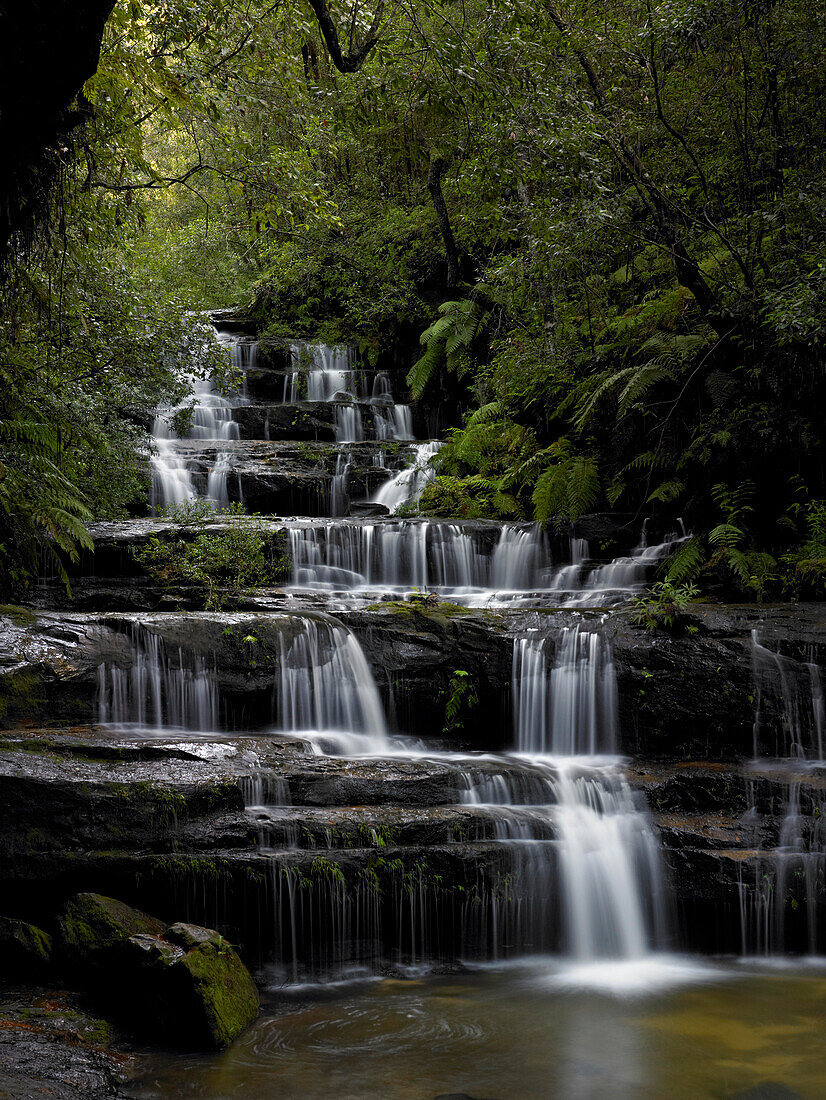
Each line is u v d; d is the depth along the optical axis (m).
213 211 24.88
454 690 9.21
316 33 8.75
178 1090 4.41
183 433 16.47
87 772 6.38
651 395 13.01
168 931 5.48
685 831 7.09
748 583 10.69
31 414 10.24
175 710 8.52
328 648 9.14
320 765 7.37
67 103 4.61
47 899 5.97
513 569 12.70
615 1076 4.59
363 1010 5.52
